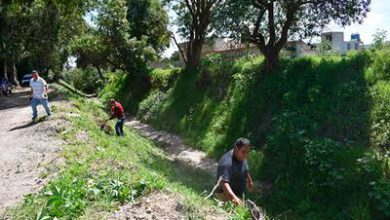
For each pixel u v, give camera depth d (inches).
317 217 467.5
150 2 1688.0
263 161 610.5
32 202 309.1
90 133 586.6
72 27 1684.3
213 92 977.5
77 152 461.4
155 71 1409.9
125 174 339.6
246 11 725.9
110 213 273.9
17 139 556.4
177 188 342.0
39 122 657.0
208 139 828.6
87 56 1868.8
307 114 642.8
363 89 611.8
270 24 781.3
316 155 524.7
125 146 625.0
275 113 719.1
